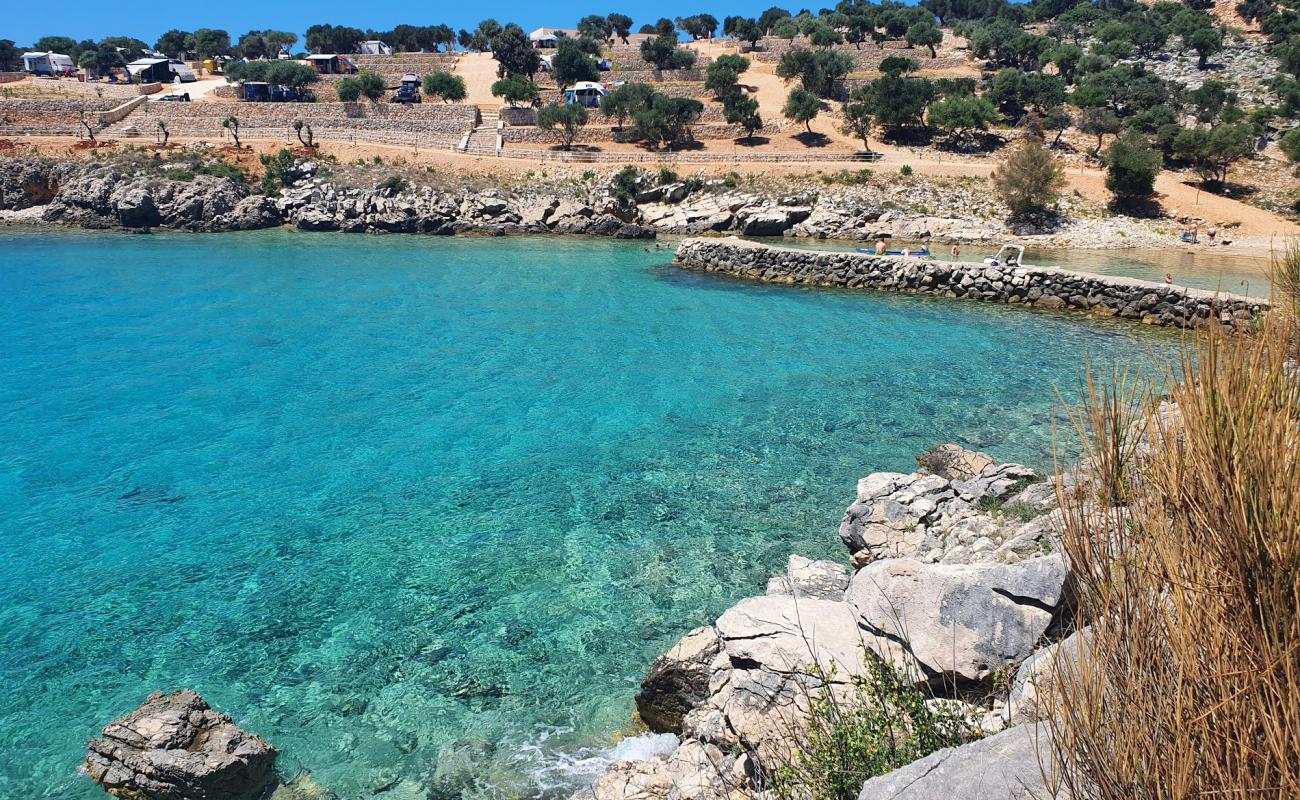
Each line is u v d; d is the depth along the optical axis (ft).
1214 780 10.52
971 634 30.96
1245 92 372.17
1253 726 10.19
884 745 23.30
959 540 50.52
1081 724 12.53
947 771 16.72
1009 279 149.89
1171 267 186.50
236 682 44.09
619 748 39.04
